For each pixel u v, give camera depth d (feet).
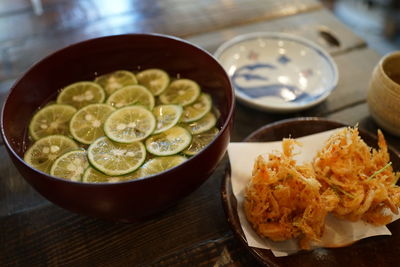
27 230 0.83
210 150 0.68
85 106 0.92
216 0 1.56
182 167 0.65
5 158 0.97
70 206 0.69
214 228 0.83
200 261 0.78
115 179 0.76
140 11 1.49
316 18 1.49
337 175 0.84
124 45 0.95
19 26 1.40
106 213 0.69
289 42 1.30
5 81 1.19
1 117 0.74
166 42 0.93
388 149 0.92
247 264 0.78
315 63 1.24
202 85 0.97
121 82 0.99
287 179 0.81
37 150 0.82
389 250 0.76
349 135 0.89
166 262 0.78
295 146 0.95
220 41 1.36
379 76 1.00
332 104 1.14
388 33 2.60
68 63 0.93
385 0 2.49
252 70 1.24
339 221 0.83
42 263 0.77
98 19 1.44
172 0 1.55
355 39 1.39
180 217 0.85
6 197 0.89
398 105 0.95
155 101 0.95
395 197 0.79
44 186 0.65
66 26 1.40
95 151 0.81
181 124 0.88
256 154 0.92
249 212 0.80
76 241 0.81
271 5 1.55
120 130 0.86
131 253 0.79
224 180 0.85
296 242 0.78
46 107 0.90
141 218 0.81
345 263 0.74
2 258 0.78
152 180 0.63
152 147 0.83
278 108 1.04
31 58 1.27
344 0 2.75
